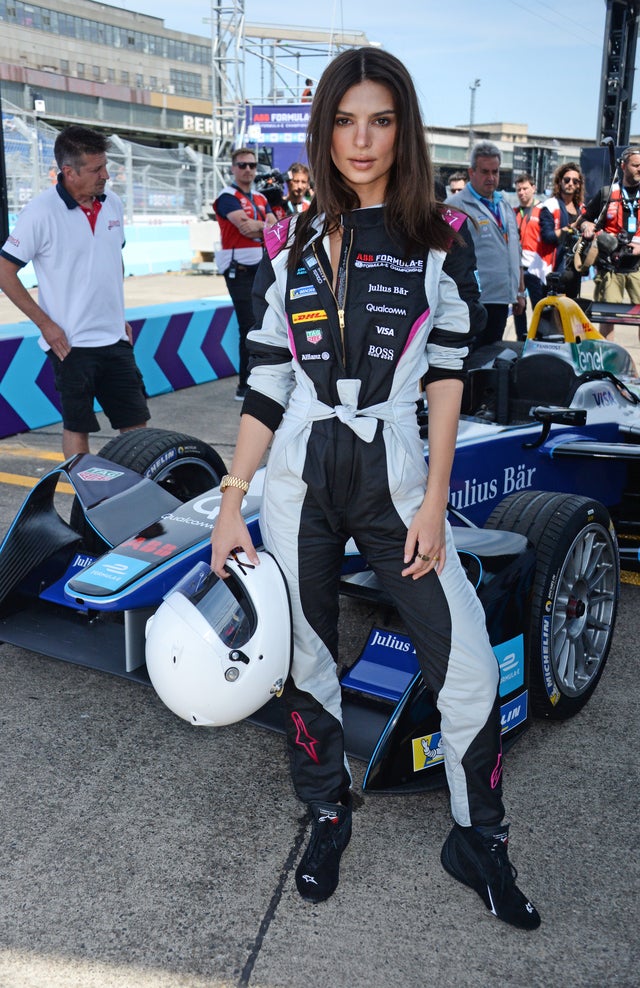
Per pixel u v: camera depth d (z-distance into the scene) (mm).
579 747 2754
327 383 1823
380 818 2410
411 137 1733
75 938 1983
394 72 1711
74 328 4195
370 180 1773
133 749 2705
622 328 12141
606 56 10961
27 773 2574
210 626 2031
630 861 2246
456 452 3271
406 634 2738
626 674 3229
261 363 1938
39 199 4047
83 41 90938
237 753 2699
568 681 2822
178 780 2561
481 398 4000
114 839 2307
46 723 2832
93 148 3951
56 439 6465
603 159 8328
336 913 2066
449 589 1925
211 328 8555
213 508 2988
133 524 3018
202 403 7621
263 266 1897
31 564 3061
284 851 2277
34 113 17859
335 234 1809
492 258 6176
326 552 1949
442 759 2389
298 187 8992
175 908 2076
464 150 61594
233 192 7086
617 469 4141
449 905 2096
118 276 4297
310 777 2131
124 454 3473
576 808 2453
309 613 1996
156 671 2088
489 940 1990
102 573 2637
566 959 1938
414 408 1897
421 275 1795
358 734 2471
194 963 1919
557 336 3984
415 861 2244
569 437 3723
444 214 1826
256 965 1914
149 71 97875
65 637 2986
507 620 2459
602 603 2992
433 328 1863
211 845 2293
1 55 83812
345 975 1890
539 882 2168
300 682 2053
